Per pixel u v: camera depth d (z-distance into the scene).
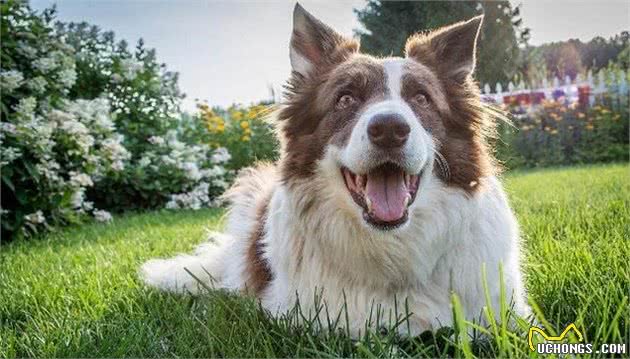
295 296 0.46
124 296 0.56
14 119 0.98
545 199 1.02
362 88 0.46
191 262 0.65
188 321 0.45
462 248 0.44
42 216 1.00
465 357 0.34
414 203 0.43
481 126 0.48
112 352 0.41
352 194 0.43
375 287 0.44
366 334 0.38
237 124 1.70
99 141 1.17
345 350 0.40
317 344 0.41
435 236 0.44
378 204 0.42
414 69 0.47
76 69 1.36
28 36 1.05
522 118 2.03
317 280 0.45
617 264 0.51
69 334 0.45
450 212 0.44
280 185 0.48
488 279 0.44
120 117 1.43
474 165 0.46
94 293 0.57
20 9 1.05
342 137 0.44
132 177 1.35
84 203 1.16
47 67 1.04
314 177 0.46
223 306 0.49
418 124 0.42
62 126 1.04
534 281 0.52
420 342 0.40
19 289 0.62
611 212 0.78
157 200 1.41
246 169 0.70
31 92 1.04
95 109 1.17
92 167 1.10
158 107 1.49
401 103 0.43
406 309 0.40
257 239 0.55
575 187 1.16
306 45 0.51
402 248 0.43
